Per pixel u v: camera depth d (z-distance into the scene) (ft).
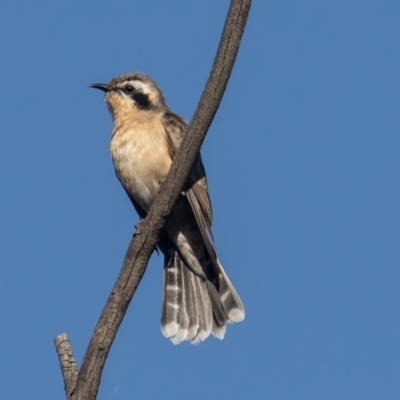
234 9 29.60
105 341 29.32
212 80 30.40
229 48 29.96
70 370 28.45
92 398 28.25
